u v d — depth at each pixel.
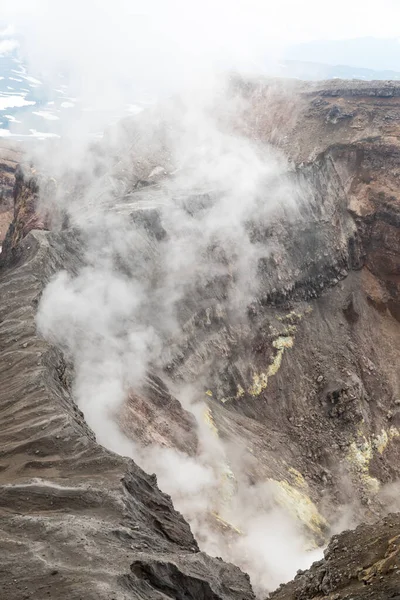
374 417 62.25
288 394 60.94
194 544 26.59
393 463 59.75
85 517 22.28
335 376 63.06
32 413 28.77
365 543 21.47
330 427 59.41
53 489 23.52
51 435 27.14
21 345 34.91
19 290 41.50
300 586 23.02
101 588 17.97
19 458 26.30
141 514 24.55
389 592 17.00
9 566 19.03
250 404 58.25
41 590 18.12
